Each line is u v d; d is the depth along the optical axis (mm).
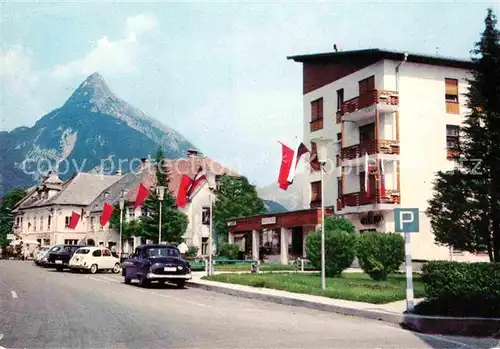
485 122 17297
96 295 15023
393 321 10422
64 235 64188
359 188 31906
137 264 20000
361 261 19375
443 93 31000
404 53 29734
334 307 12156
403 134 29875
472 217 17859
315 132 36875
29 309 11258
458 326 9453
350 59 33438
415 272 24094
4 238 76875
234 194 50188
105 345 7312
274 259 36562
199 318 10406
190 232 49125
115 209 52469
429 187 29922
